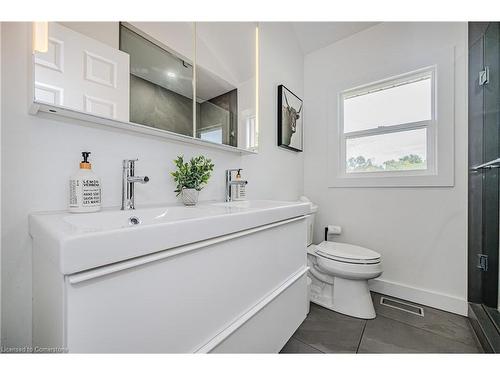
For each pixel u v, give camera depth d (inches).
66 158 30.0
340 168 82.1
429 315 59.4
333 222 82.1
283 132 73.4
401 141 72.4
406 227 68.6
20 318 26.4
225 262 27.5
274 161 72.0
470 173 59.2
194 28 44.9
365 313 57.8
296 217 43.6
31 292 26.9
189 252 23.2
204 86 46.4
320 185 85.4
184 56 43.0
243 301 30.3
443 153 62.9
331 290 65.4
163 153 41.5
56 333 17.3
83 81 29.8
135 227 18.6
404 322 56.2
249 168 62.0
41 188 28.0
